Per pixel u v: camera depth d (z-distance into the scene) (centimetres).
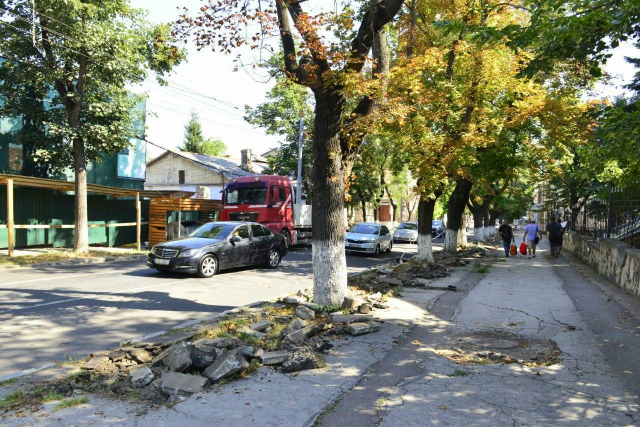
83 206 1694
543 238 4431
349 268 1577
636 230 1110
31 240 1858
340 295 796
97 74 1608
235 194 2034
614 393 444
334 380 468
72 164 1741
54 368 489
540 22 700
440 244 3116
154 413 383
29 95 1823
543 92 1599
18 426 355
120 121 1758
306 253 2081
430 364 525
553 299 934
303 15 725
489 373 497
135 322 716
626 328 696
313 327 626
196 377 443
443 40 1381
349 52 754
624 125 722
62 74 1555
